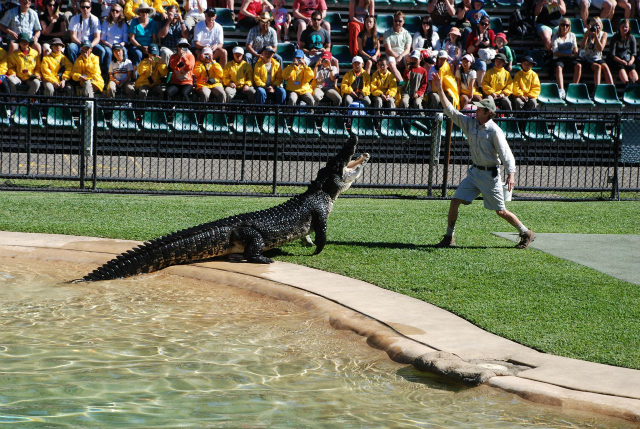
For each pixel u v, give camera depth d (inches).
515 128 761.6
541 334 258.1
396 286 324.2
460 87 850.1
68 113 751.1
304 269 355.9
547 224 514.0
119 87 791.1
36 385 216.1
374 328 265.0
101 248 387.2
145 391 214.2
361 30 896.3
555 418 196.7
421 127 676.7
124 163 693.3
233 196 615.5
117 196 582.9
